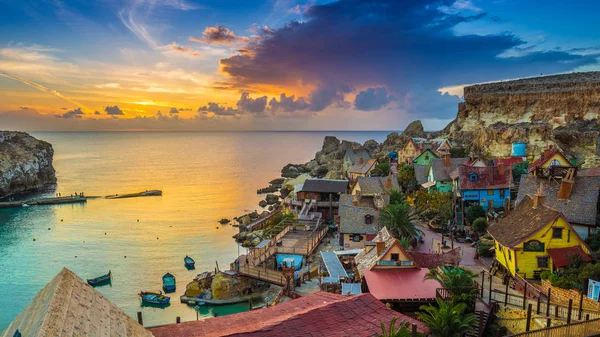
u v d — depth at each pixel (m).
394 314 30.00
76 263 86.19
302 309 30.30
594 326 28.16
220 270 78.88
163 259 87.44
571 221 50.50
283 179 185.25
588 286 36.06
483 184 76.62
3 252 94.00
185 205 141.62
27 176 184.50
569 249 43.88
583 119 123.25
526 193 58.34
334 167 174.50
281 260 73.62
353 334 26.56
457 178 80.12
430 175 98.69
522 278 43.38
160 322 60.38
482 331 33.78
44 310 16.73
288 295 60.72
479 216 73.38
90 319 17.80
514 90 151.88
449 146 131.50
